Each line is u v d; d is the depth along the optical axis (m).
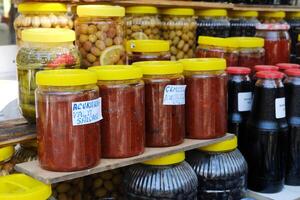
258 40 1.58
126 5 1.57
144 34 1.60
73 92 0.94
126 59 1.32
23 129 1.14
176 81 1.15
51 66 1.07
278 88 1.37
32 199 0.91
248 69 1.45
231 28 1.95
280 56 1.74
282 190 1.45
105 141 1.05
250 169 1.43
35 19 1.32
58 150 0.95
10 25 2.26
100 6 1.24
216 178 1.30
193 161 1.33
